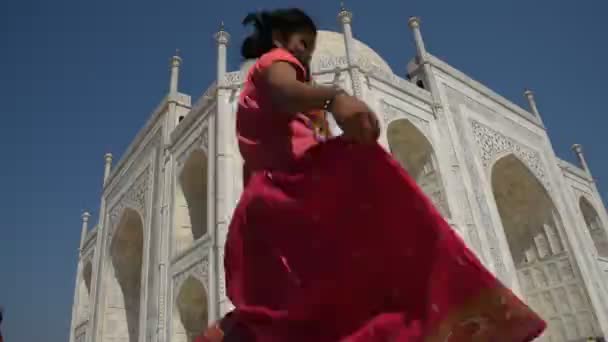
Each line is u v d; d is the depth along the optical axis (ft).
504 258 60.34
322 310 4.92
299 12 6.61
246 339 5.41
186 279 56.08
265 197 5.44
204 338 6.50
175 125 73.51
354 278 4.83
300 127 5.51
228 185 53.78
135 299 83.66
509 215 87.20
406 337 4.39
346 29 62.28
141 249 86.07
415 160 65.16
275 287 5.43
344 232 4.91
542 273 81.05
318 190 4.99
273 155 5.50
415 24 77.41
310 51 6.48
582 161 108.27
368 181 4.77
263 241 5.58
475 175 66.28
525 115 87.56
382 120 59.77
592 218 101.86
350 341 4.48
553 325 77.15
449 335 4.50
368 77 61.26
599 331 71.46
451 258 4.45
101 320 78.84
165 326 58.03
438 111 67.87
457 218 58.90
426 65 72.59
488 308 4.54
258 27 6.79
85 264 101.96
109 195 92.02
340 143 4.85
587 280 75.66
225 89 60.08
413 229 4.63
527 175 81.15
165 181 68.33
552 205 81.61
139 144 83.25
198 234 64.03
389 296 4.73
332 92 4.58
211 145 58.54
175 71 77.97
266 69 5.32
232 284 5.92
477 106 77.46
